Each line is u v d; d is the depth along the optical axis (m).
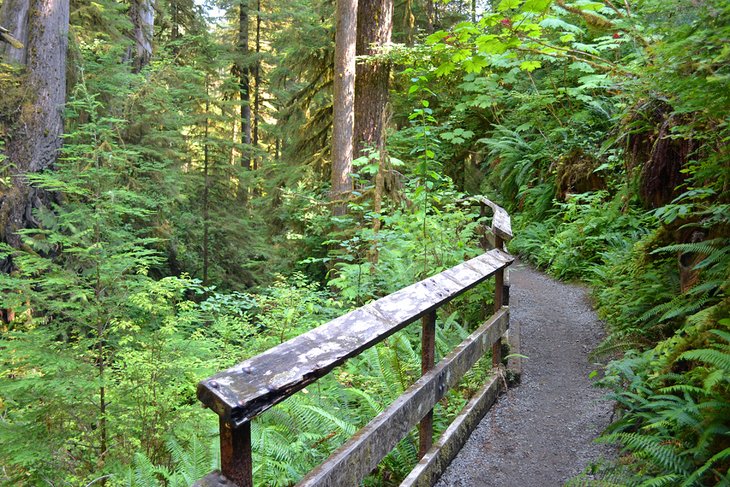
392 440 2.58
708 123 3.89
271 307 6.57
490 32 4.75
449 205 7.11
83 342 5.24
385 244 6.93
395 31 18.05
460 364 3.55
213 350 6.02
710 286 3.48
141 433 4.89
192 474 3.34
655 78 3.54
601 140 10.48
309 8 21.16
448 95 15.09
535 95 11.88
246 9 25.14
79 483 4.52
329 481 2.04
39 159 10.14
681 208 4.13
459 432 3.59
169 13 20.06
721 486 2.38
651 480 2.53
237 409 1.54
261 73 27.95
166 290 5.69
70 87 11.60
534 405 4.25
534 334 5.99
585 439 3.67
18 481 4.69
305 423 3.58
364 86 10.92
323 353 2.00
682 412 2.77
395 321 2.54
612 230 8.45
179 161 15.20
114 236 5.93
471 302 6.34
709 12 2.91
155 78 13.68
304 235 11.80
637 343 4.42
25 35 10.22
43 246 8.13
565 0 4.70
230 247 18.14
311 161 13.71
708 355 2.61
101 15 13.59
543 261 9.72
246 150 19.48
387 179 9.48
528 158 12.59
